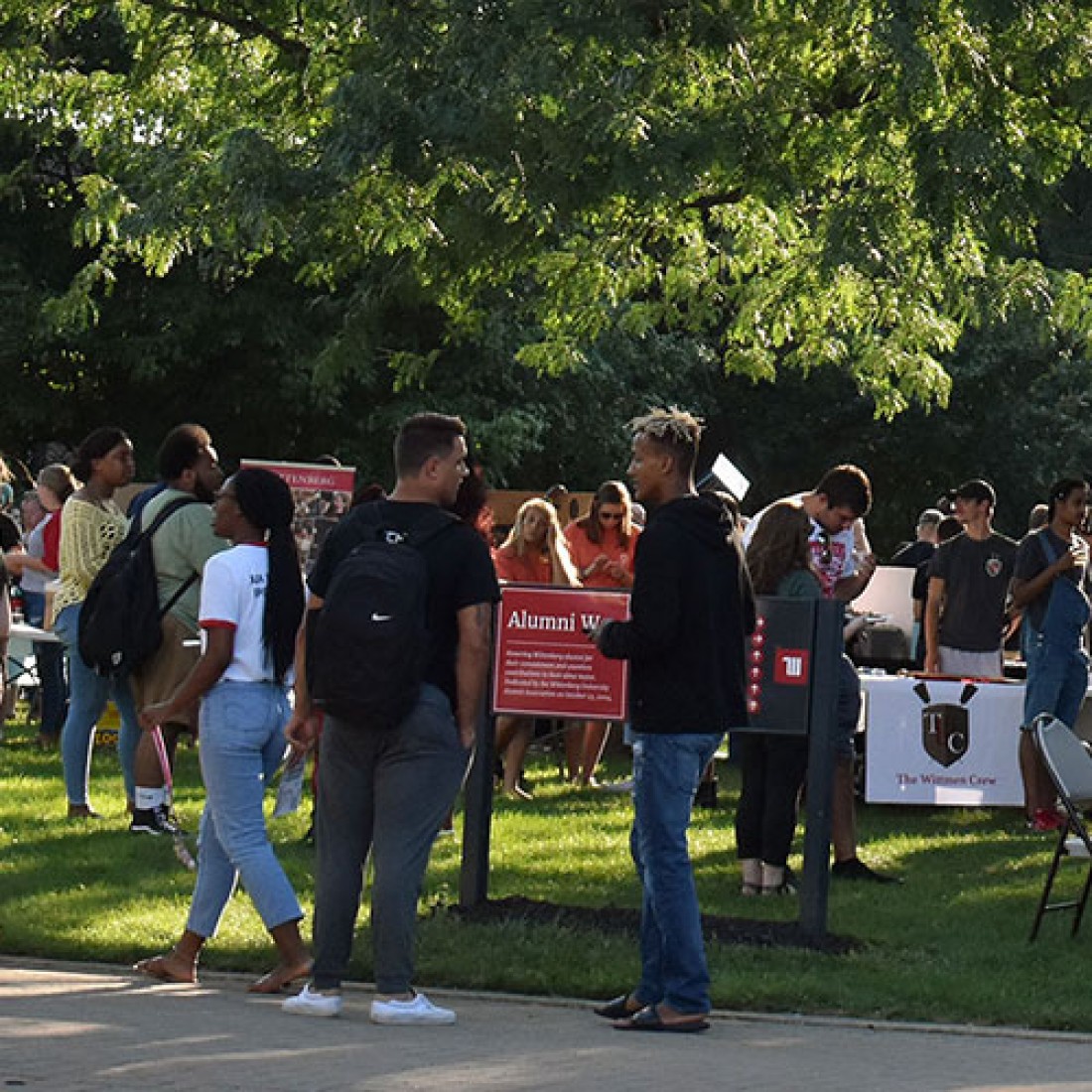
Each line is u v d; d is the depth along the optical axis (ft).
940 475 221.05
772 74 89.40
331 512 66.74
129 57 151.23
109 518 62.59
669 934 37.86
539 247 96.94
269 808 66.49
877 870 58.70
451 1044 35.19
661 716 37.70
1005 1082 33.58
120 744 61.87
